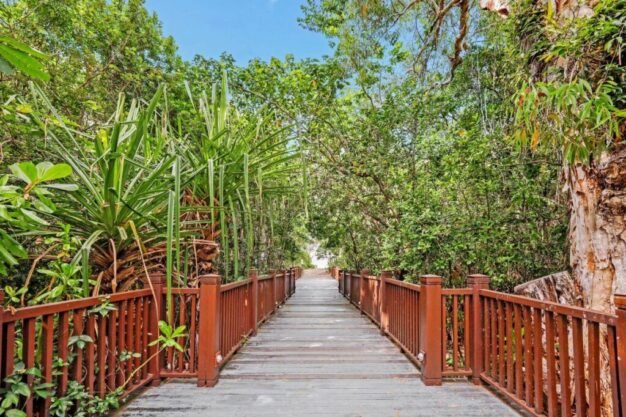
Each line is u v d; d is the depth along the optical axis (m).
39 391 1.94
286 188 4.16
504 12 4.26
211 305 3.25
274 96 7.12
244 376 3.48
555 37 2.88
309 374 3.54
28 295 3.19
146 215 2.89
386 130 6.86
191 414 2.65
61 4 4.88
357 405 2.82
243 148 3.75
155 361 3.21
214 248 3.88
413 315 3.91
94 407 2.39
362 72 6.90
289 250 11.16
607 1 2.31
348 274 10.13
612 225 2.95
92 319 2.45
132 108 3.57
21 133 3.39
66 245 2.49
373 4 6.13
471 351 3.34
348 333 5.55
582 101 2.38
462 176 5.06
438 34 6.36
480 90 5.77
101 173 2.94
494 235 4.55
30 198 1.84
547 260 4.52
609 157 2.90
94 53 5.74
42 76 1.28
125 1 6.38
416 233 4.93
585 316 2.09
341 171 7.59
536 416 2.51
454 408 2.77
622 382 1.79
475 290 3.35
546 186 4.64
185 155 3.53
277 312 7.87
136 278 3.07
